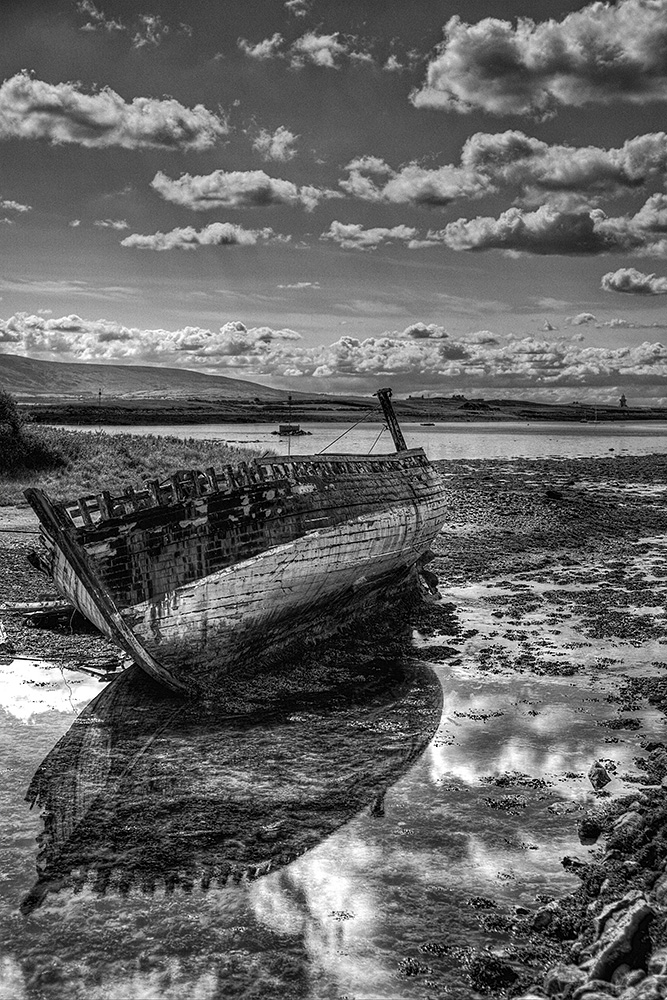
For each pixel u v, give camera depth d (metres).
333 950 6.95
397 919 7.35
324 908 7.52
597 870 7.87
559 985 6.30
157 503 12.94
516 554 25.31
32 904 7.55
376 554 17.05
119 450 43.41
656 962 6.22
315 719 12.20
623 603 19.25
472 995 6.43
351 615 17.84
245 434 105.44
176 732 11.66
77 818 9.11
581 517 31.42
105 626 12.70
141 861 8.28
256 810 9.34
